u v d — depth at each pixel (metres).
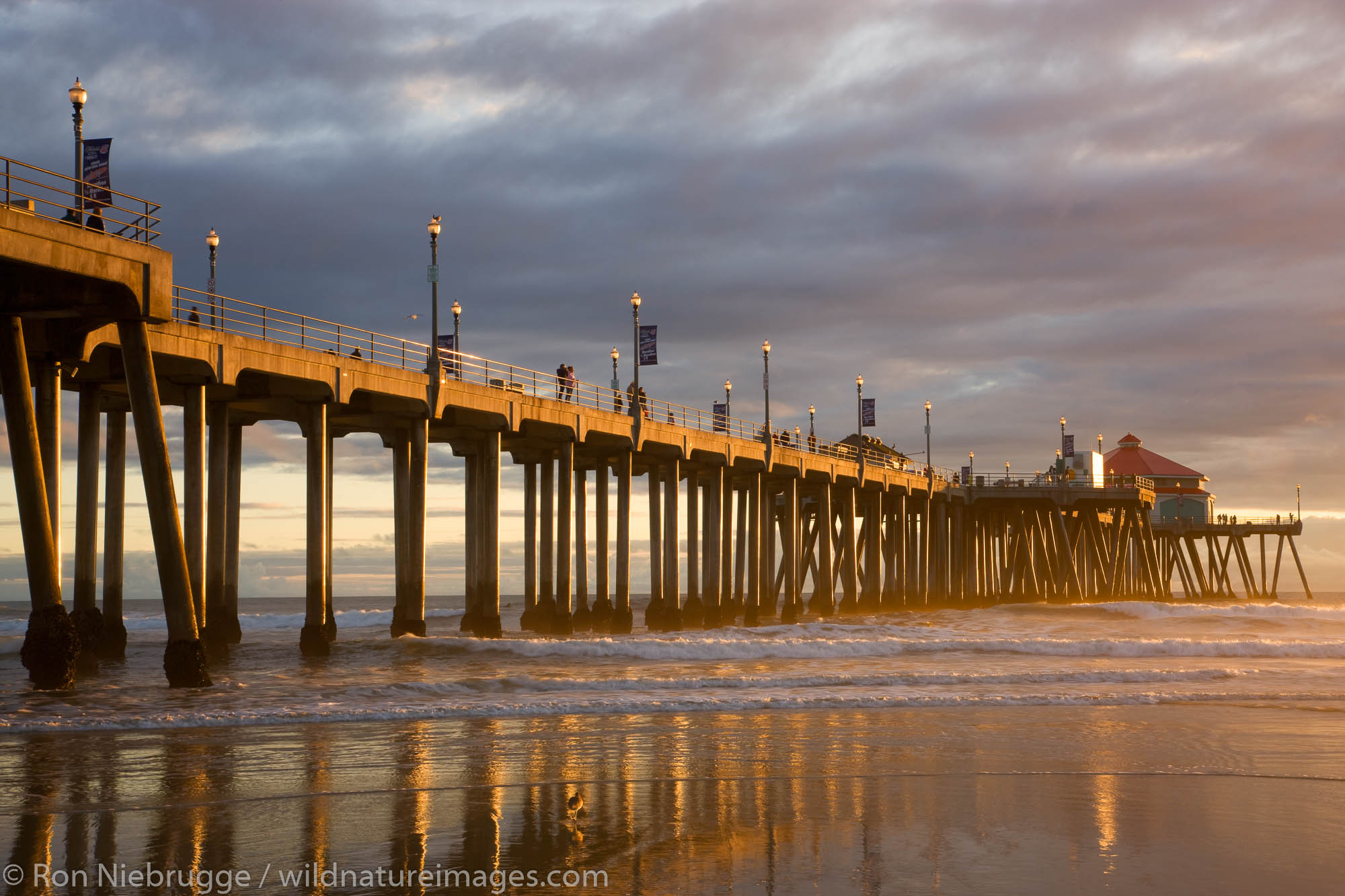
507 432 51.38
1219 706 28.36
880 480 82.81
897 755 21.12
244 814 16.22
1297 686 32.34
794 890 12.73
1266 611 78.50
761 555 73.88
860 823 15.80
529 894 12.59
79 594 39.31
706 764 20.12
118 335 33.28
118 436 43.59
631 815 16.20
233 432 48.31
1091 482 97.62
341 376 41.84
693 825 15.63
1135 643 43.59
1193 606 80.75
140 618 98.38
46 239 27.61
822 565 77.69
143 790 17.80
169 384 41.91
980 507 99.88
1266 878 13.26
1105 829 15.48
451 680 32.78
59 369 33.88
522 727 24.64
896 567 89.56
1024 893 12.66
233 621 47.28
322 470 42.06
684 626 65.69
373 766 19.80
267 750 21.44
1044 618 75.81
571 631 54.34
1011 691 31.09
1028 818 16.09
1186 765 20.17
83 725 24.25
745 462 69.31
